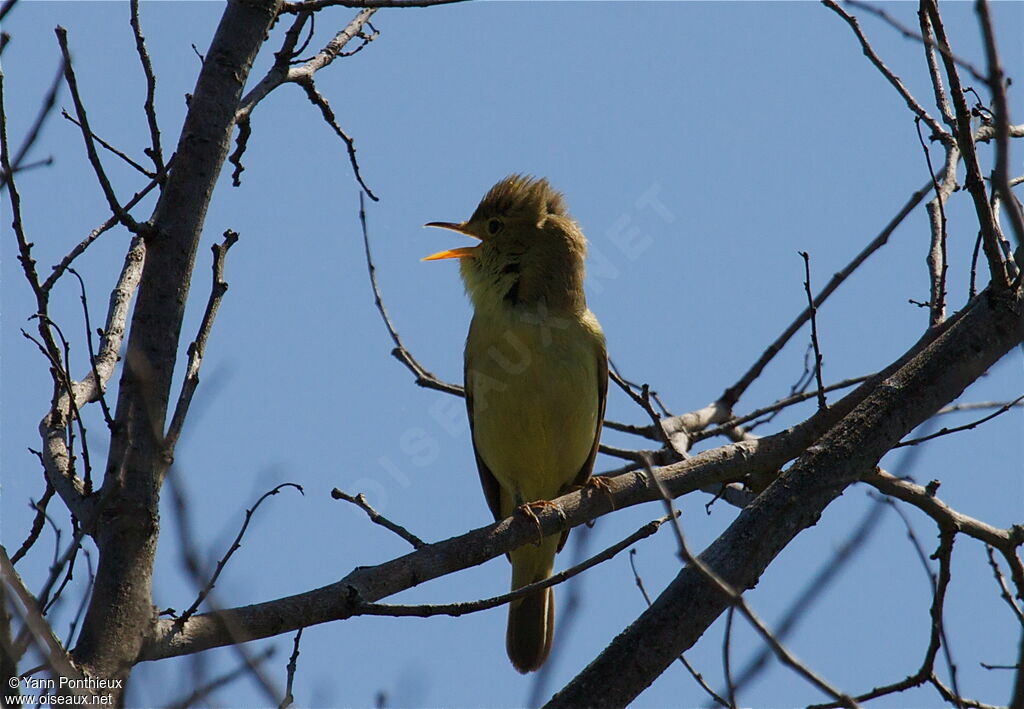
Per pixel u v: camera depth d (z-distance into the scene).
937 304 10.10
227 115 7.93
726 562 7.77
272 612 7.43
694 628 7.57
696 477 9.89
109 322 8.93
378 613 7.51
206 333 7.58
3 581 5.69
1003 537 10.30
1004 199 5.67
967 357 8.37
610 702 7.39
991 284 8.43
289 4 8.34
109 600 6.83
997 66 5.74
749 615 5.62
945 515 10.12
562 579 7.35
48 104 6.66
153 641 6.93
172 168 7.72
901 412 8.30
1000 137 5.69
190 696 5.81
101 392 7.25
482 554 9.10
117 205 7.27
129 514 7.00
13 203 6.88
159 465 7.14
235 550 6.55
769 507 7.99
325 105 9.91
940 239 10.52
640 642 7.54
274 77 8.62
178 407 7.31
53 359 7.25
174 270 7.54
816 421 9.80
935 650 7.94
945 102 10.94
